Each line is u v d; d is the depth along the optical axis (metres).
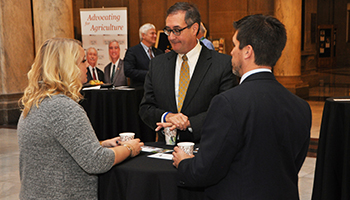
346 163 2.65
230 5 10.66
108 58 7.81
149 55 5.93
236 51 1.56
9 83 7.68
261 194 1.42
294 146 1.52
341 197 2.69
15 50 7.75
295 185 1.56
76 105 1.78
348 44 18.33
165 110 2.53
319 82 13.73
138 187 1.89
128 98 5.05
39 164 1.75
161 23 11.37
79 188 1.81
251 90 1.49
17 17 7.77
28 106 1.77
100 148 1.80
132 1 11.45
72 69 1.82
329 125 2.78
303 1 12.05
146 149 2.33
